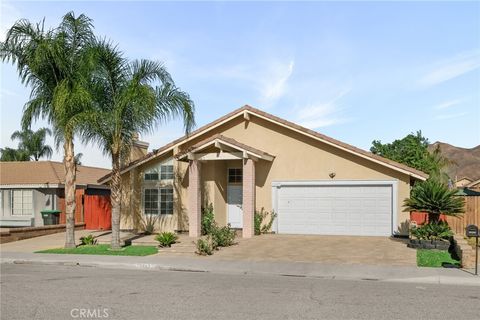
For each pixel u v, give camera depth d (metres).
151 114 16.80
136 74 17.44
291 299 9.35
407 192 19.59
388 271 12.81
